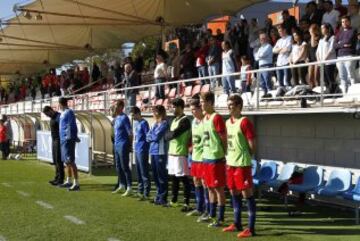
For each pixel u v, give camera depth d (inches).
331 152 419.5
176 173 401.1
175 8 802.2
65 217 375.2
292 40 508.7
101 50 1180.5
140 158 454.0
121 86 925.8
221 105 531.8
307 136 441.4
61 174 545.6
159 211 400.8
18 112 1304.1
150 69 954.7
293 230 335.9
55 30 999.0
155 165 426.0
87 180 599.5
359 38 435.8
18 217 374.9
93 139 725.3
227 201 450.0
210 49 635.5
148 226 344.5
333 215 387.5
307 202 442.3
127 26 960.3
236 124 319.9
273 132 477.7
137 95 716.0
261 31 593.6
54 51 1240.8
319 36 480.4
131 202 442.9
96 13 856.3
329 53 445.7
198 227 342.0
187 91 617.6
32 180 592.7
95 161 714.8
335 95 388.8
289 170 423.8
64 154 514.6
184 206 401.4
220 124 336.8
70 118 512.7
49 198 462.6
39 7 821.2
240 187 318.0
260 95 471.8
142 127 455.5
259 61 543.2
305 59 464.8
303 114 443.8
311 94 407.5
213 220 350.3
